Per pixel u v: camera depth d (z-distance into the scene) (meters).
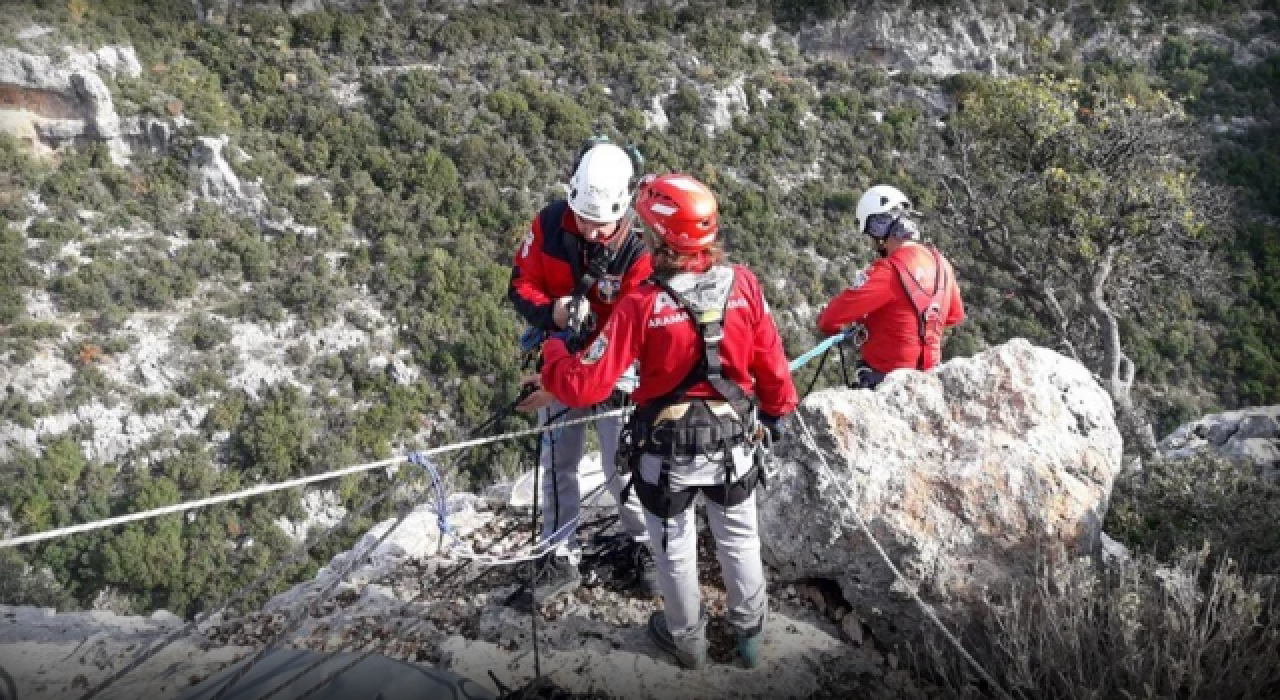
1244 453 7.77
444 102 51.62
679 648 3.71
